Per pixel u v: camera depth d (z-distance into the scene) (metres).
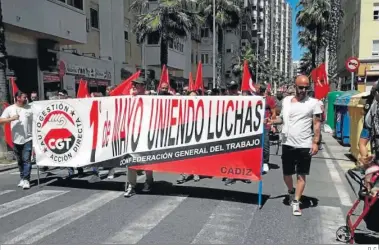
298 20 40.47
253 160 5.80
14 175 8.59
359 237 4.48
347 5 43.31
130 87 7.46
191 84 11.73
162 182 7.57
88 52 23.47
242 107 5.84
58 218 5.31
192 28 28.42
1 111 10.48
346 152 11.69
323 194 6.62
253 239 4.48
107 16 25.06
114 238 4.53
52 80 18.62
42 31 15.50
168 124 6.35
